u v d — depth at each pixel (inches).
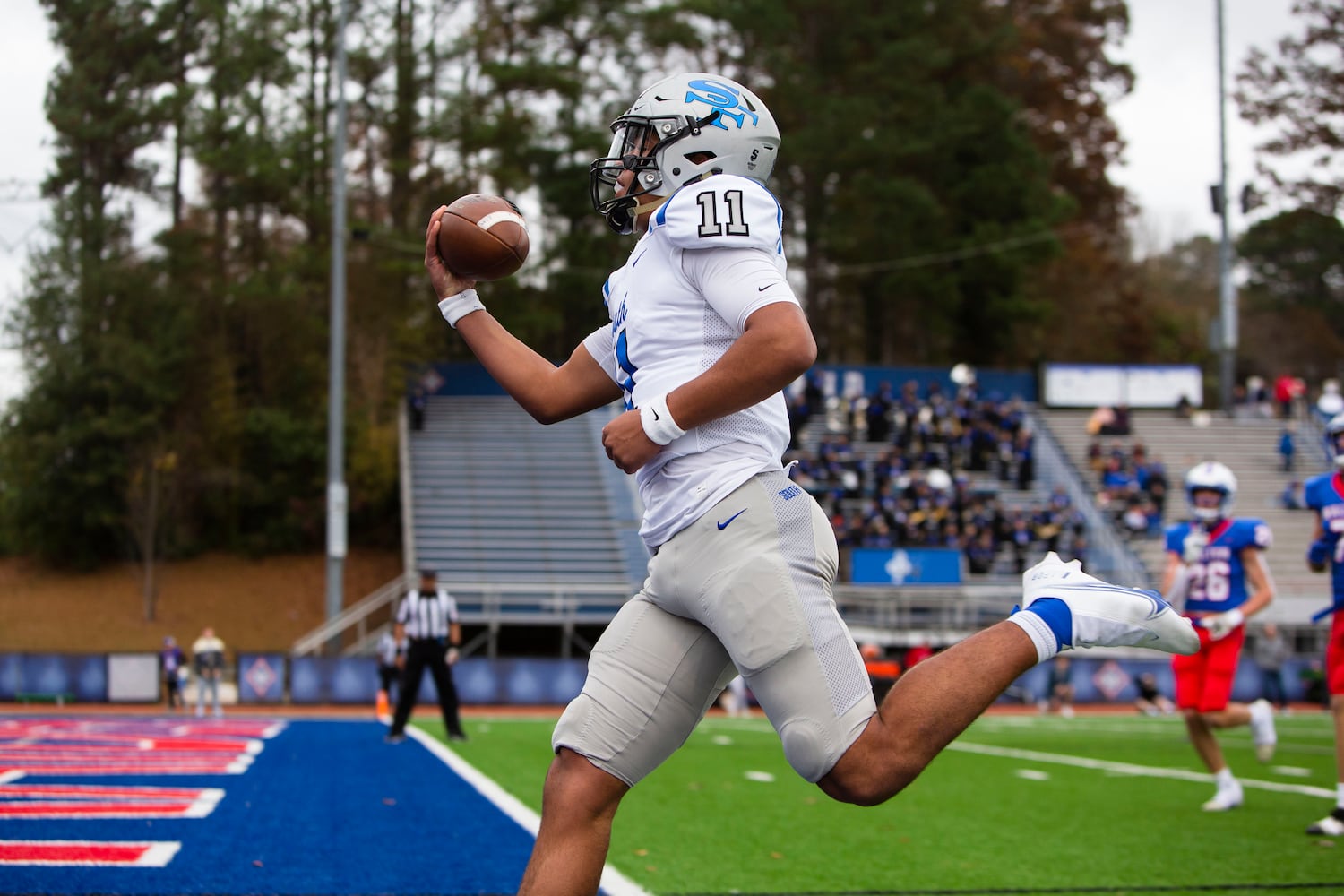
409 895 374.0
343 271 2006.6
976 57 3481.8
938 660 220.2
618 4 3102.9
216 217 2987.2
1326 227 4045.3
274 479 2674.7
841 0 3267.7
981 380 2773.1
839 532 2133.4
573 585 2081.7
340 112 2017.7
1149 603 222.5
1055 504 2233.0
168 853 434.9
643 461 220.2
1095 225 4197.8
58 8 2844.5
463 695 1793.8
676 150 243.1
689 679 232.5
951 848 482.9
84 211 2780.5
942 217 3248.0
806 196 3304.6
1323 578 2197.3
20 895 359.6
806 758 216.2
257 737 1016.9
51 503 2588.6
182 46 2874.0
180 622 2428.6
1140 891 397.1
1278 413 2824.8
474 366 2684.5
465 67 3029.0
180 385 2664.9
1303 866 445.7
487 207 264.5
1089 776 787.4
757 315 215.2
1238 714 635.5
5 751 829.2
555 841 226.4
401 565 2657.5
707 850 470.6
